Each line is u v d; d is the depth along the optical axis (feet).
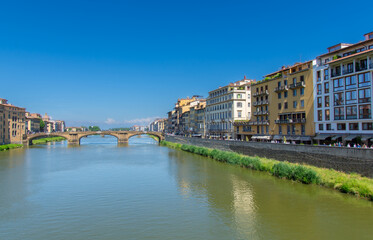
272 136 249.75
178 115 577.84
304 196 125.59
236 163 219.00
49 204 125.90
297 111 220.43
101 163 251.19
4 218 108.78
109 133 545.85
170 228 97.60
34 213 114.11
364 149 131.75
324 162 155.84
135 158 286.46
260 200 124.36
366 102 164.25
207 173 189.06
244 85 315.78
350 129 177.17
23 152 357.20
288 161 185.16
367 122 165.78
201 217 107.34
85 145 500.74
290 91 228.63
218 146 292.40
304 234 90.33
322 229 93.04
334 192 128.77
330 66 188.96
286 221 100.78
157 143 561.43
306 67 218.38
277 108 244.22
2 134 430.61
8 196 139.03
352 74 172.14
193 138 372.79
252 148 228.63
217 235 91.45
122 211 115.44
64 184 164.45
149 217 108.27
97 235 92.84
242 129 296.51
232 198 129.39
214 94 365.61
